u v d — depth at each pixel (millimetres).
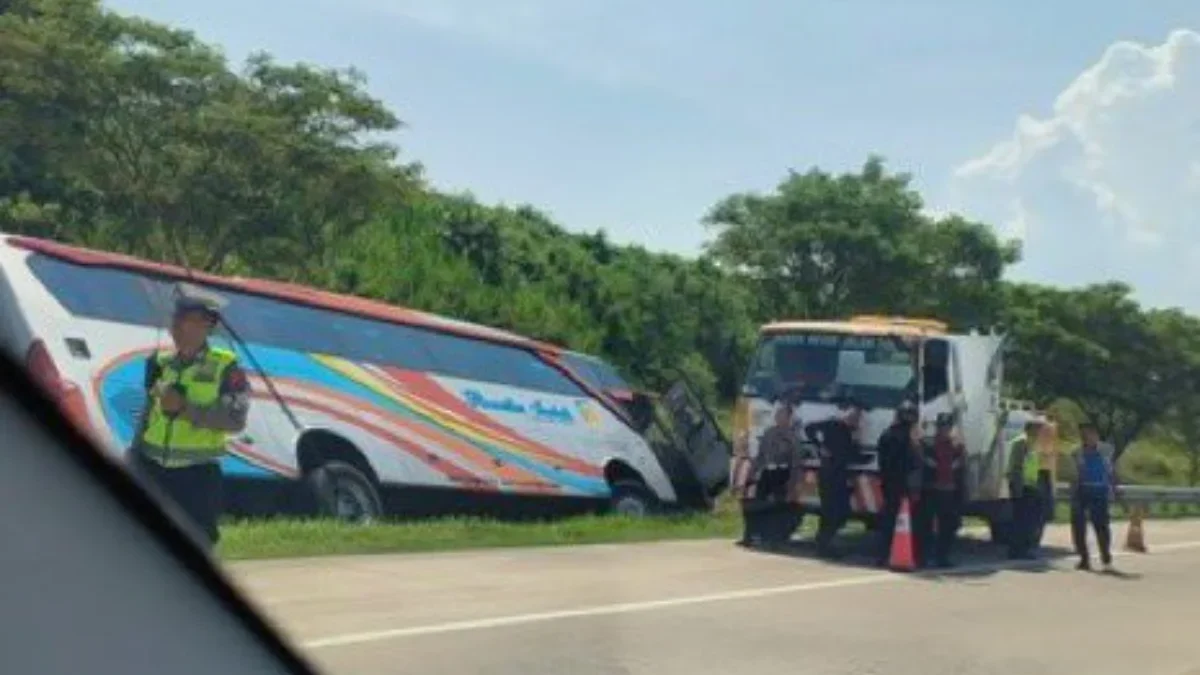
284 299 16453
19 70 21656
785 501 17906
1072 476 19359
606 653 9812
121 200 23547
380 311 17812
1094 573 18391
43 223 22547
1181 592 16547
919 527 17438
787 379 18219
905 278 40406
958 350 18172
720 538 18891
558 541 16656
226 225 24172
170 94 23500
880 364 17844
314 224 25781
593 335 32625
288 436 15867
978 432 18781
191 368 9109
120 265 14359
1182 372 56469
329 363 16703
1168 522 33156
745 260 40688
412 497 17516
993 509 19969
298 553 13273
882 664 10414
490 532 16344
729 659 10070
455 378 18562
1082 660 11312
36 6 22750
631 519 19719
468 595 11867
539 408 19844
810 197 40406
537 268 34562
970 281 43312
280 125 23828
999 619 13250
